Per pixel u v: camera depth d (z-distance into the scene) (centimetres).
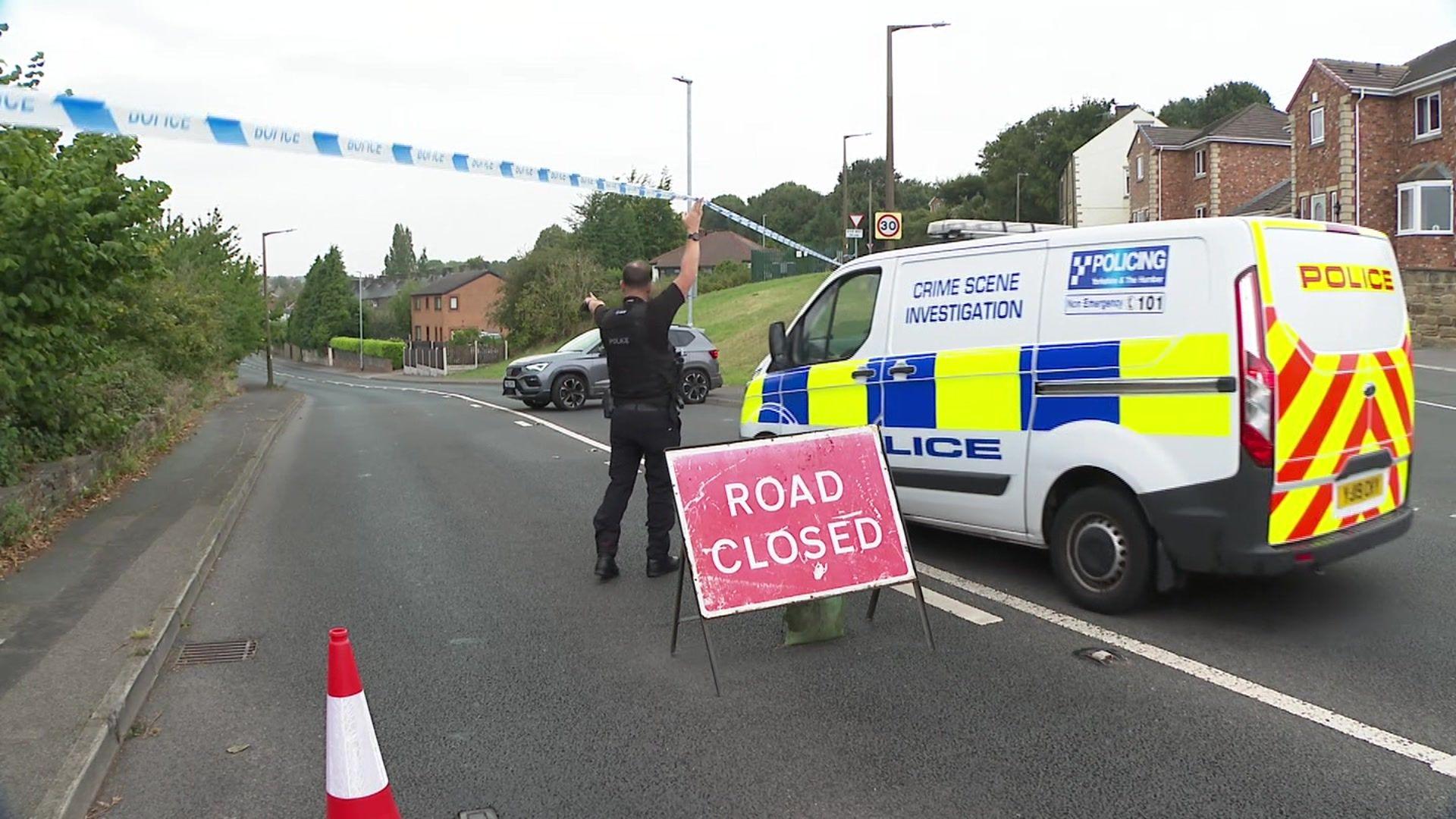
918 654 538
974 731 443
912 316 679
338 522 952
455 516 957
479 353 6366
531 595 682
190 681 541
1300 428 524
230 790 417
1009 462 618
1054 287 598
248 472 1230
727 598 508
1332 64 3359
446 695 509
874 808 381
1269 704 458
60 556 770
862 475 552
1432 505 835
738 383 2589
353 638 603
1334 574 650
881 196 9550
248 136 556
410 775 421
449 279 9694
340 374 8131
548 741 450
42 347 791
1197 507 530
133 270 864
